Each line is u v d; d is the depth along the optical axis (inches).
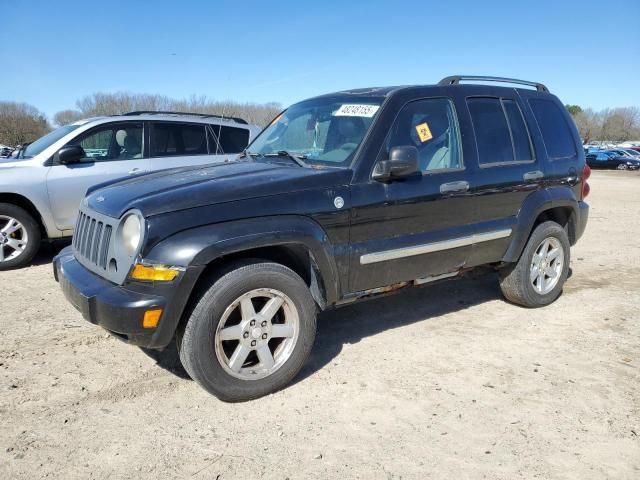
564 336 186.7
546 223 210.5
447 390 147.0
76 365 158.9
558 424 131.2
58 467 112.3
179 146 315.3
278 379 142.3
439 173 172.2
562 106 226.2
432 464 115.2
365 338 182.4
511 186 190.9
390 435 125.6
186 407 136.8
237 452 118.5
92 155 289.3
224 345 142.3
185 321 132.0
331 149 166.2
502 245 193.9
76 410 134.3
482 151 186.4
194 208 131.0
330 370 158.1
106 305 127.3
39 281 245.1
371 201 155.2
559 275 216.8
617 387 150.1
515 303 217.2
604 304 222.1
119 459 115.3
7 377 150.6
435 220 171.0
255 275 135.5
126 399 140.2
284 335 143.6
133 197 139.0
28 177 267.7
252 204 136.9
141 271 125.8
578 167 221.0
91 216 147.9
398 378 153.6
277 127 198.5
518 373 157.8
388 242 161.0
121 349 170.1
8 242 263.4
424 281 177.5
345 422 130.8
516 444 122.8
